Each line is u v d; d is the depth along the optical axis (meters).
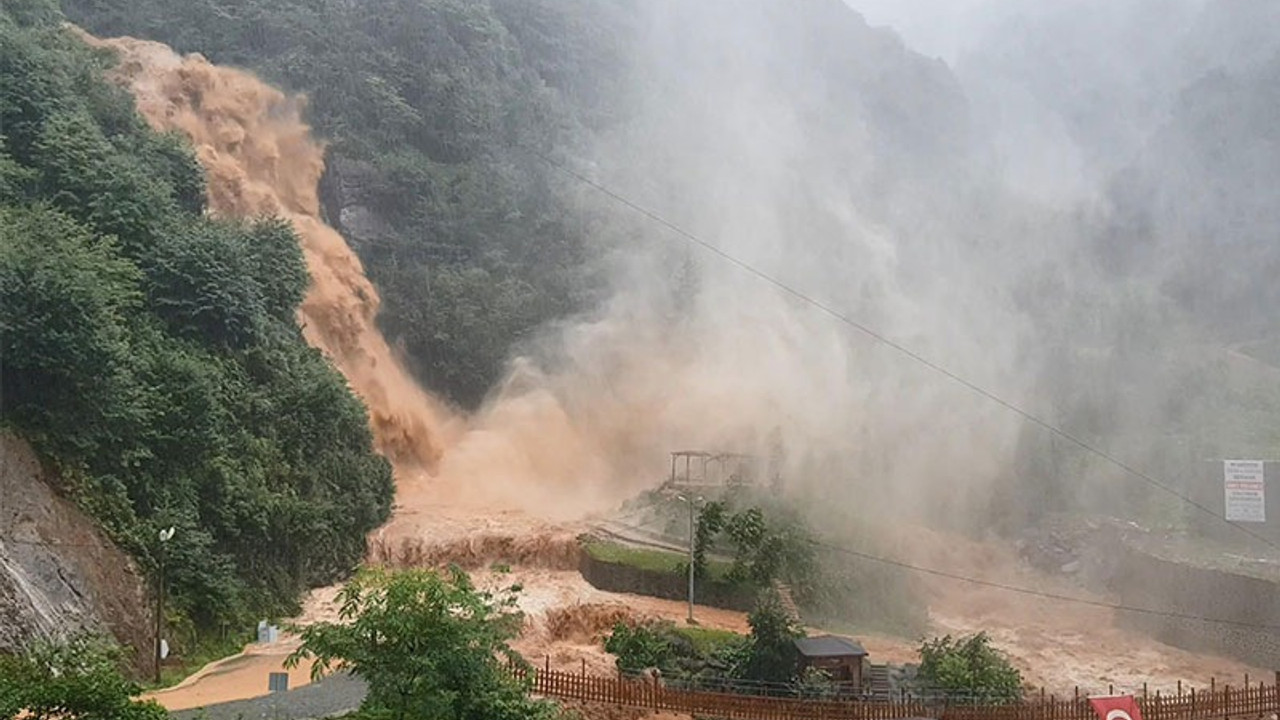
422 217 108.38
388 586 30.94
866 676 51.22
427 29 120.31
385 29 119.06
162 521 52.91
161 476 55.19
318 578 63.62
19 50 65.94
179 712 39.50
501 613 39.84
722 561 68.12
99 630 46.12
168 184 70.62
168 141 74.94
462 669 30.47
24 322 49.81
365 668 30.34
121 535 50.78
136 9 109.38
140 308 60.31
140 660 47.84
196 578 53.09
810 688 48.16
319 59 111.44
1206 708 49.16
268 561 59.69
